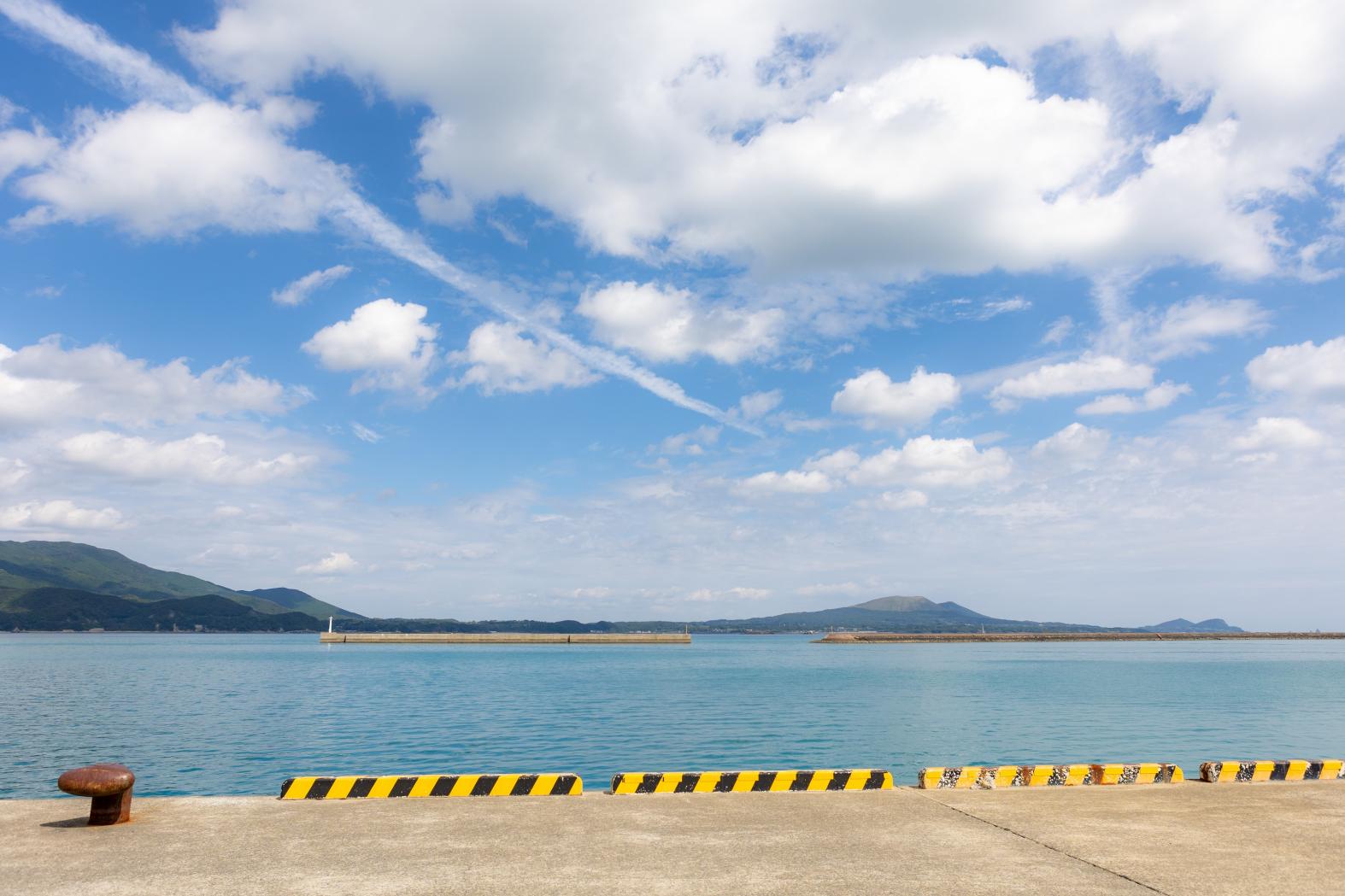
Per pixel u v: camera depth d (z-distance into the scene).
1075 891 6.59
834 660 132.38
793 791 10.48
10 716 43.75
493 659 137.75
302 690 63.91
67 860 7.21
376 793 10.02
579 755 29.41
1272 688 65.00
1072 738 34.12
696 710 47.59
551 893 6.45
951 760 27.64
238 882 6.64
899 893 6.50
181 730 37.34
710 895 6.41
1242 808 9.64
